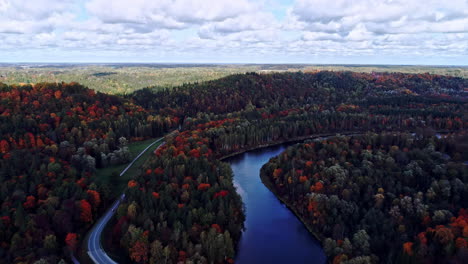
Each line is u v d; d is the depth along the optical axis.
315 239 114.38
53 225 99.88
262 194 150.62
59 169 129.62
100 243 101.44
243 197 147.00
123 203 112.19
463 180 122.81
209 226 104.56
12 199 106.31
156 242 90.44
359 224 106.06
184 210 106.31
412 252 87.31
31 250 88.75
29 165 128.88
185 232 95.06
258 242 112.06
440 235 91.00
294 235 116.81
